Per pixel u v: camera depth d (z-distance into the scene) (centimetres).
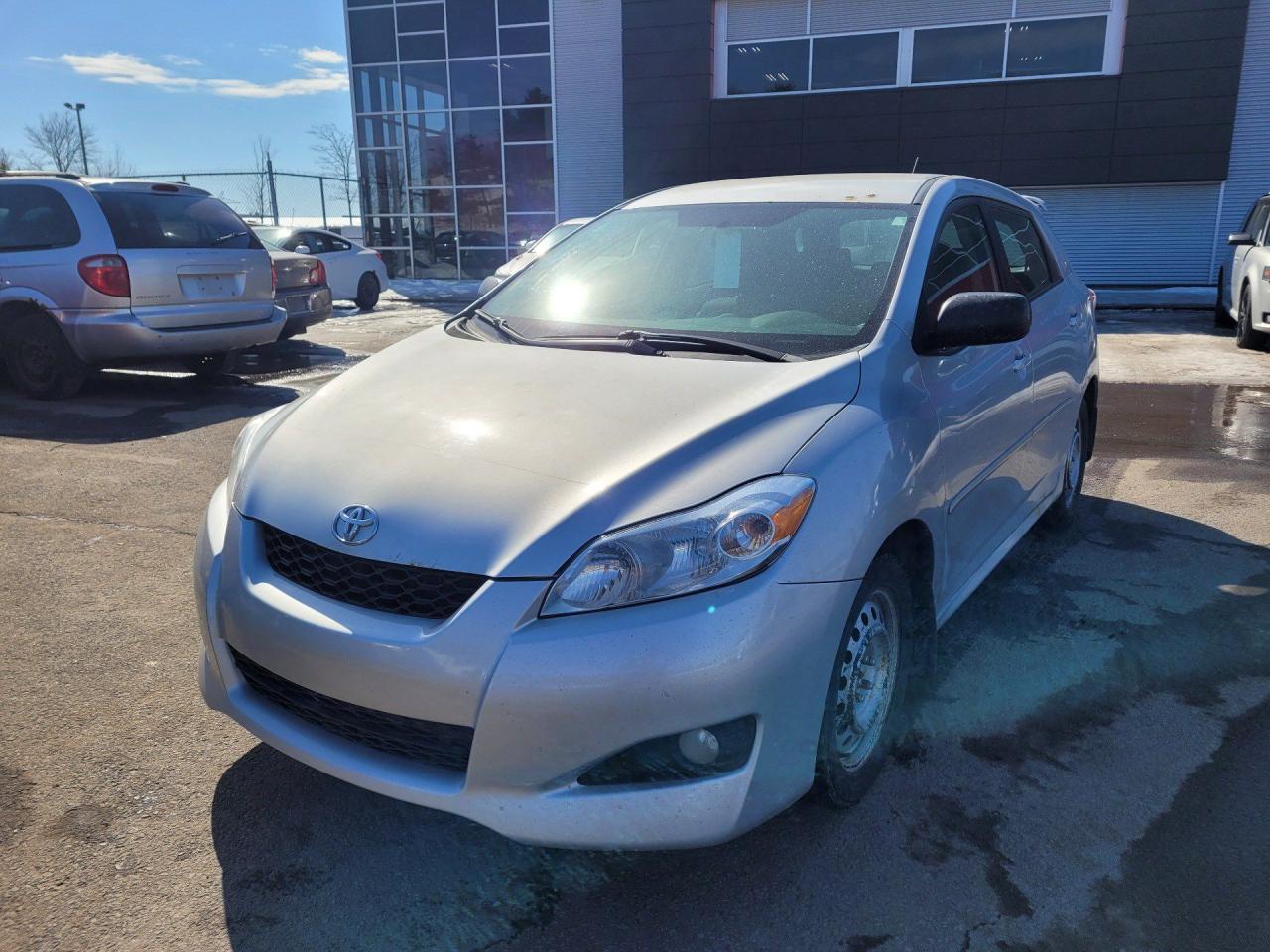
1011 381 330
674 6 1950
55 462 577
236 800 257
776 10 1933
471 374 269
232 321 791
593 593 195
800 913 215
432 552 203
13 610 372
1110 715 296
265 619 221
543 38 2200
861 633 236
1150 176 1761
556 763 196
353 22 2317
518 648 193
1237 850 234
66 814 250
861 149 1905
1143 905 216
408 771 210
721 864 232
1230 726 290
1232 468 580
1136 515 492
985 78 1848
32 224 721
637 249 339
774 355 261
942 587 281
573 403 241
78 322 713
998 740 283
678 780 200
